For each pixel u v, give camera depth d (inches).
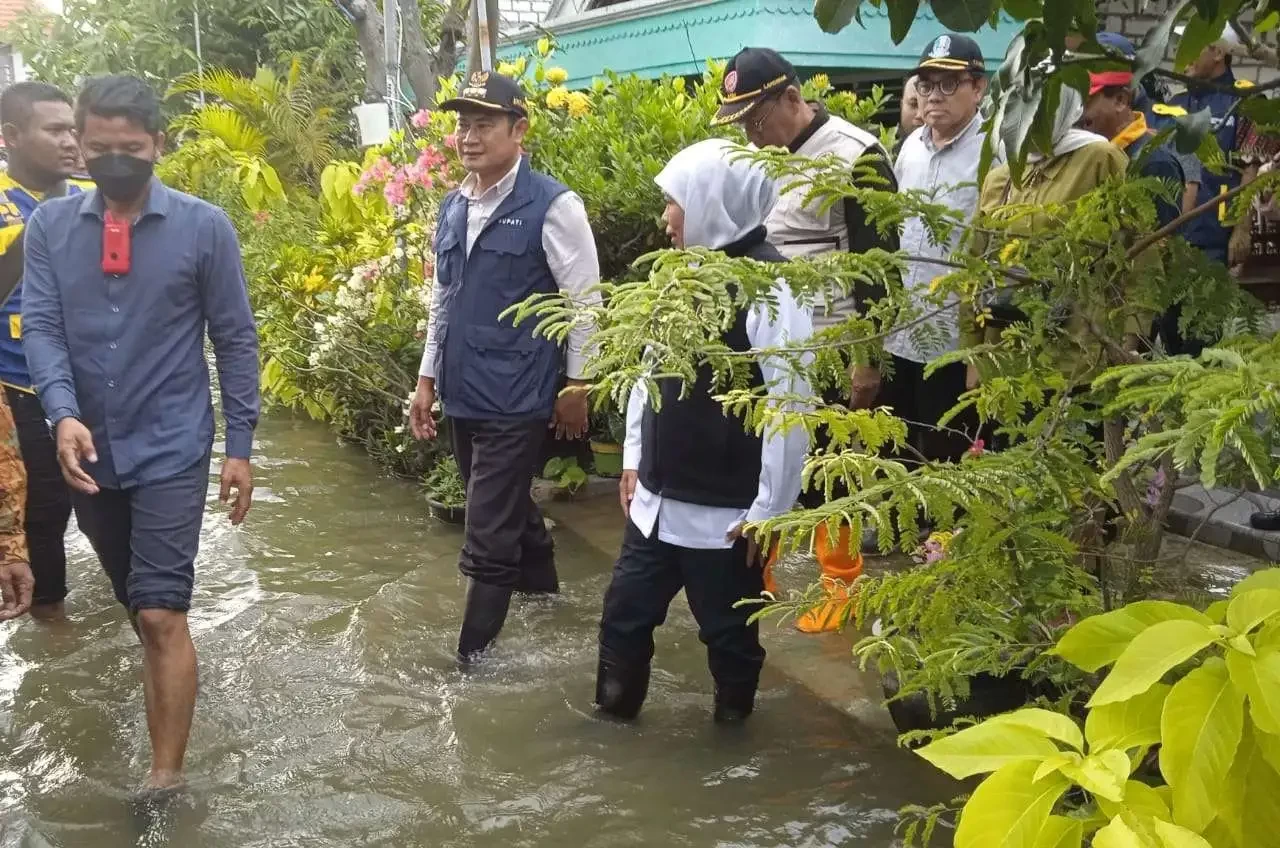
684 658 154.6
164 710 123.0
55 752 133.4
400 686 148.9
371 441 260.1
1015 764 50.2
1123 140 151.9
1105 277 82.2
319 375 257.4
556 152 242.7
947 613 82.1
